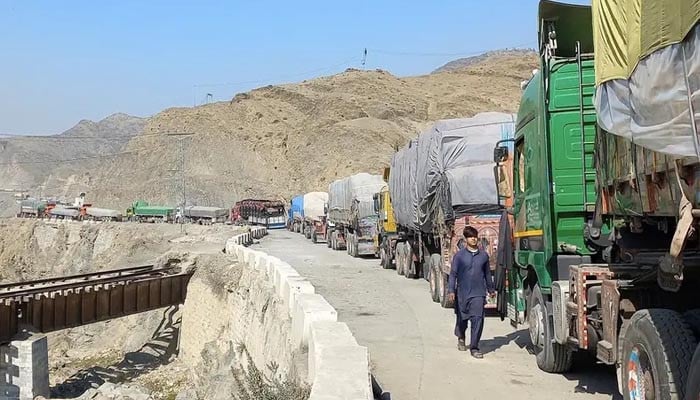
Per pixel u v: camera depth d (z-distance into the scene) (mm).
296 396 8344
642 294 6797
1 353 24500
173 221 84500
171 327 34062
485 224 15406
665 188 5746
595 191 8633
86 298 29109
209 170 114188
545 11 9383
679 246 5164
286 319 15516
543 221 9477
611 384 9086
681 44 4707
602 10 6379
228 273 28391
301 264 31578
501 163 12383
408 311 16656
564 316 8531
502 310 12070
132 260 52406
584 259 9133
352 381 6340
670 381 5445
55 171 177125
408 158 22359
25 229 85375
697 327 5664
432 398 8750
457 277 11406
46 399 24172
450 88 153500
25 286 31453
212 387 20938
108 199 115312
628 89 5773
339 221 41969
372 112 130000
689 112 4629
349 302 18438
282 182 113062
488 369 10273
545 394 8758
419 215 20422
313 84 146125
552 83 9383
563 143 9281
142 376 29453
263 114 131000
